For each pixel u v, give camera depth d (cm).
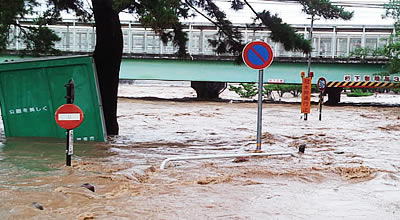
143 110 3156
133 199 650
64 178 769
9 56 3950
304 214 596
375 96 7312
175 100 4678
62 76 1302
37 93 1315
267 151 1235
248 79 4662
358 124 2366
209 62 4638
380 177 869
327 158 1130
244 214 588
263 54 1134
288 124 2294
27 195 641
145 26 1016
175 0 1027
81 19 1628
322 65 4662
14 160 955
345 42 4647
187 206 620
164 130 1884
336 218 580
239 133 1820
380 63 4547
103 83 1475
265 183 795
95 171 846
